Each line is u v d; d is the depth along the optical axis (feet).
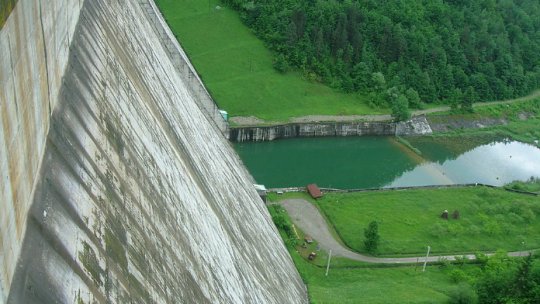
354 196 236.22
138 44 138.41
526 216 229.86
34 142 57.21
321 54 361.10
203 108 202.90
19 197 50.90
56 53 70.69
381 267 191.11
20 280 49.55
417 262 195.31
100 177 73.61
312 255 190.08
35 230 54.70
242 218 140.46
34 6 57.98
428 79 356.79
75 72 81.87
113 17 124.67
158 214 86.89
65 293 54.95
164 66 159.12
